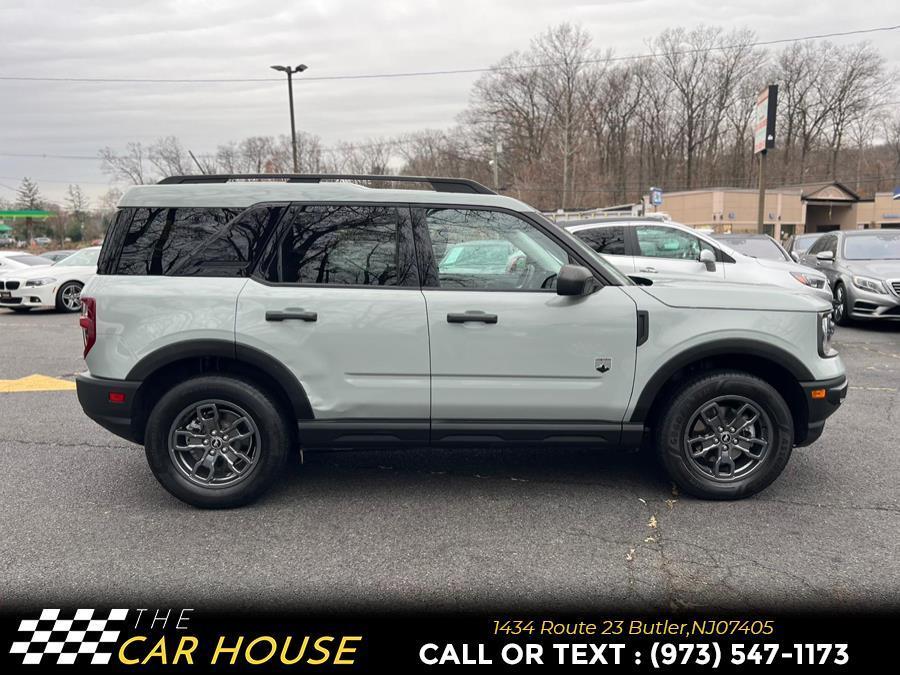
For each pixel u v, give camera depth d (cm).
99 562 316
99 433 532
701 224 4384
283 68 2752
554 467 447
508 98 6619
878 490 403
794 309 369
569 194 5456
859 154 6644
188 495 370
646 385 366
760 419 376
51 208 8044
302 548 330
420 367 362
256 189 369
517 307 360
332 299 359
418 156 6869
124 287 360
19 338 1039
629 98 6888
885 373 738
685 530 348
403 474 435
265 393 367
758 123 1988
